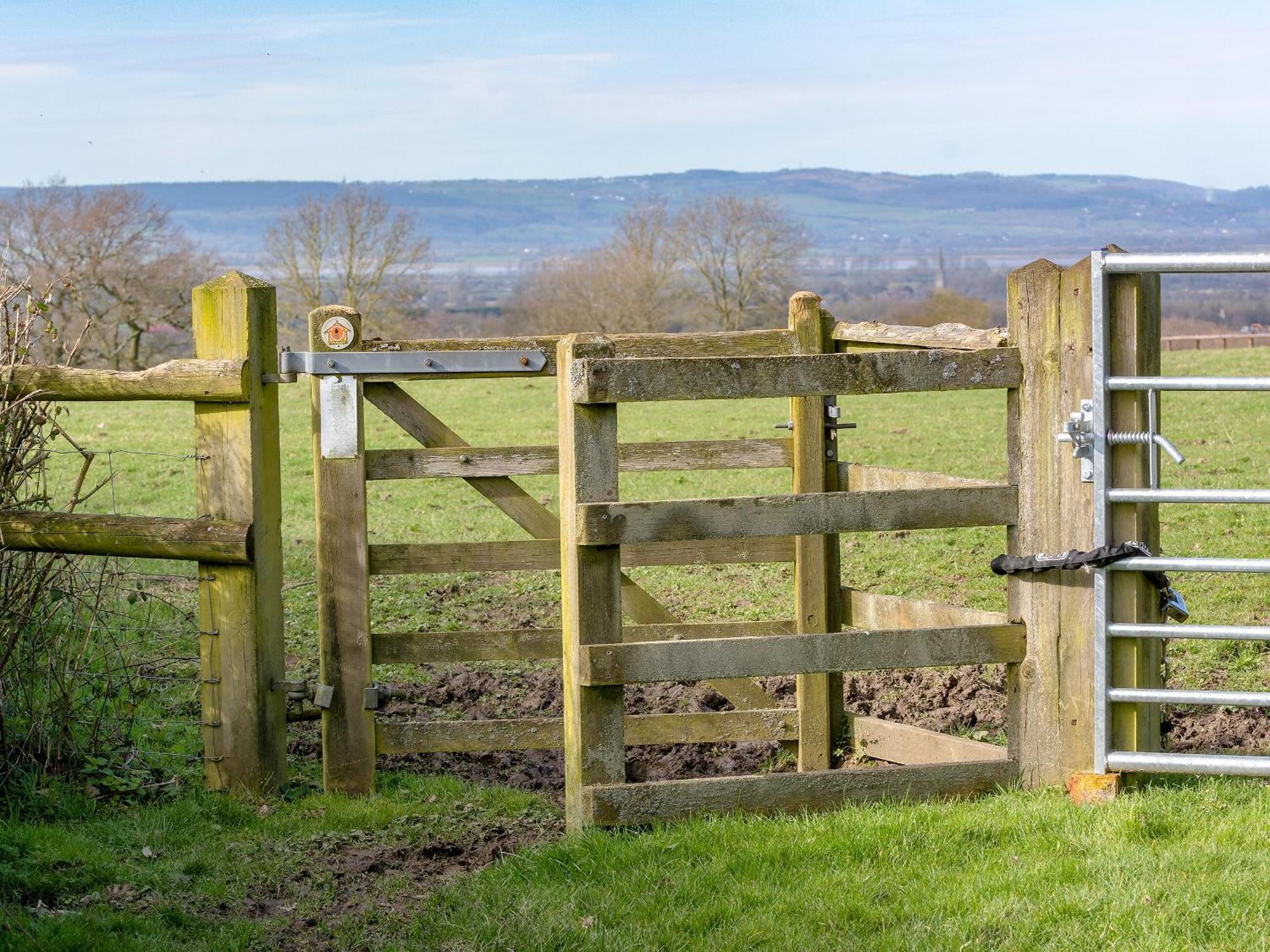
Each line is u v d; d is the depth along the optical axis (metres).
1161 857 4.50
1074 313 5.23
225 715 6.19
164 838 5.45
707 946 4.08
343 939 4.42
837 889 4.43
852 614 6.71
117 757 6.16
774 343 6.55
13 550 5.99
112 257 49.16
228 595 6.14
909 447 20.64
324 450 6.28
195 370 5.95
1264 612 9.12
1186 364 35.22
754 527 5.16
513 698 8.02
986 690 7.73
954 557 11.65
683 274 60.72
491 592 11.03
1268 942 3.87
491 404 29.12
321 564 6.33
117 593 7.14
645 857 4.80
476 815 5.95
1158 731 5.52
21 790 5.69
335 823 5.78
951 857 4.68
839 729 6.84
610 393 5.03
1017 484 5.41
